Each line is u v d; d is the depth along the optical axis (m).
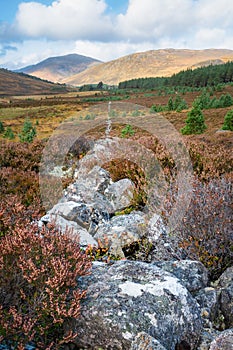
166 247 4.14
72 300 2.40
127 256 4.27
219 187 4.57
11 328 2.15
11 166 6.96
